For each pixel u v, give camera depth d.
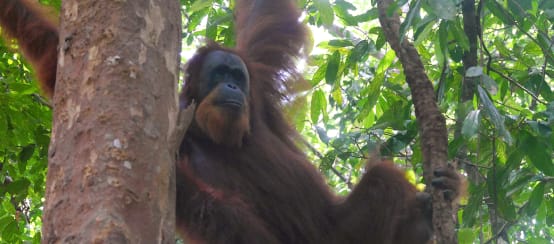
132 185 2.26
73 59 2.48
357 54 5.65
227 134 4.62
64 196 2.24
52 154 2.36
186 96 5.11
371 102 5.71
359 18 5.61
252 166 4.70
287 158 4.93
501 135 4.23
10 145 5.55
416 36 4.51
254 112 5.14
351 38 6.50
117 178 2.24
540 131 4.61
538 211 5.58
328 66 5.78
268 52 5.98
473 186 5.11
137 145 2.33
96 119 2.34
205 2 5.80
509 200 5.22
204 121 4.65
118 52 2.45
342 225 4.73
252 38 6.07
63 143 2.35
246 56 5.68
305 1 6.38
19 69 5.76
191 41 7.63
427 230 4.31
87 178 2.24
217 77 4.97
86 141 2.31
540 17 5.64
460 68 5.40
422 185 5.41
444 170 3.79
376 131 6.07
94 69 2.43
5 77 5.72
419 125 4.01
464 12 5.01
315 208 4.80
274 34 6.08
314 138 9.35
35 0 4.22
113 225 2.15
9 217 5.82
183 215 3.98
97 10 2.52
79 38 2.50
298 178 4.84
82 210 2.19
